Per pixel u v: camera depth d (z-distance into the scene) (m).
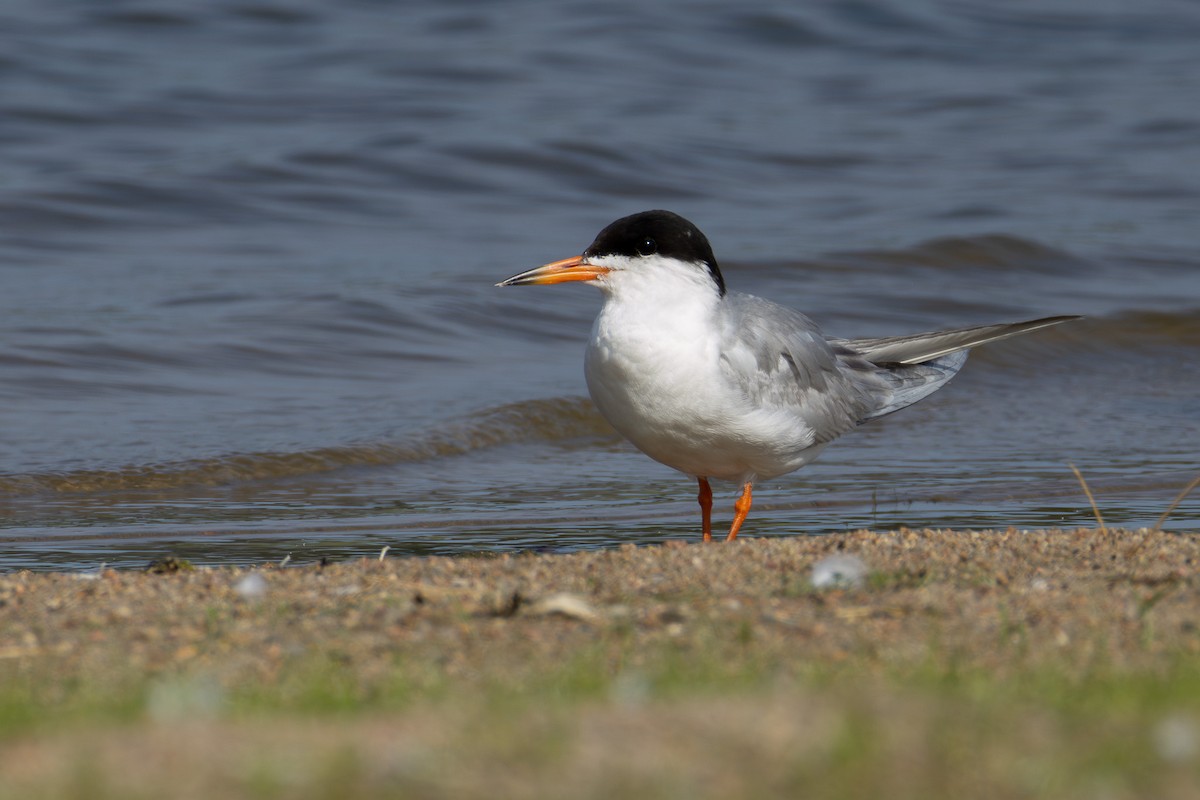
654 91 31.84
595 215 24.53
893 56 35.78
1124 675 5.63
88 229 22.03
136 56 30.67
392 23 33.94
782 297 20.78
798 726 4.75
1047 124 32.25
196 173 24.31
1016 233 23.84
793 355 9.93
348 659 6.21
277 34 32.78
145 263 20.50
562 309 19.58
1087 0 41.34
